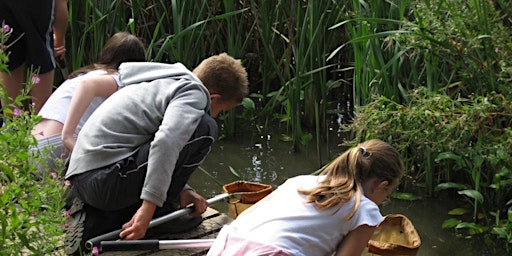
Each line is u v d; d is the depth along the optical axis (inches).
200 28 268.2
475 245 196.9
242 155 244.8
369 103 218.2
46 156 137.9
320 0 243.8
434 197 219.9
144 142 156.1
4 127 132.3
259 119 269.0
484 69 208.5
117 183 152.4
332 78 273.3
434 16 208.7
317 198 138.5
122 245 145.9
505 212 209.5
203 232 167.2
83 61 272.8
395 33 206.4
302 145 249.8
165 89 158.1
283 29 274.7
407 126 203.5
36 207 128.0
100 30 254.7
